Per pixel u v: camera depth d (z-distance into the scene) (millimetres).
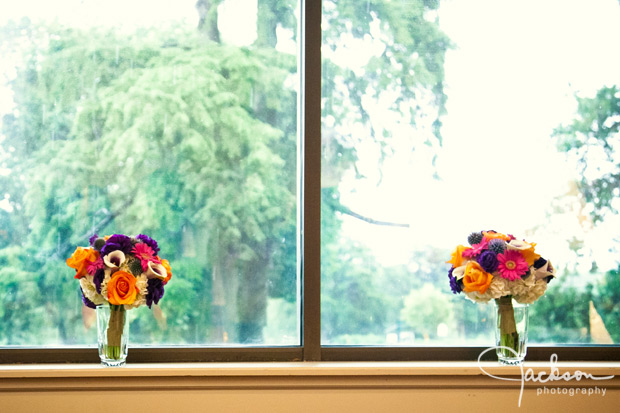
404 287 2566
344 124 2574
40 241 2455
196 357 2451
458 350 2529
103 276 2219
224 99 2551
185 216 2510
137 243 2271
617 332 2600
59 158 2479
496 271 2328
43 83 2488
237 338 2506
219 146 2537
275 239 2539
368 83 2596
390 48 2613
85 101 2500
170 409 2273
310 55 2547
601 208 2619
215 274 2510
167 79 2535
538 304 2594
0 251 2441
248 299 2518
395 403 2330
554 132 2629
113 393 2262
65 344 2441
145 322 2469
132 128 2512
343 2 2609
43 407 2236
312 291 2492
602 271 2609
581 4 2654
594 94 2650
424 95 2611
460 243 2582
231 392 2293
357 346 2514
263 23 2586
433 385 2336
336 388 2324
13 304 2434
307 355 2475
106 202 2484
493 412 2346
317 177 2520
